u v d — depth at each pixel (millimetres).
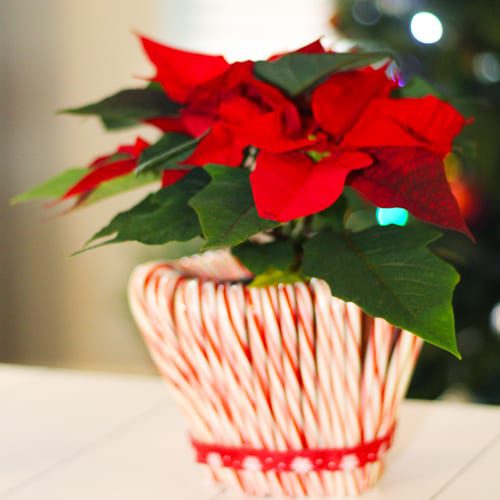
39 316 2900
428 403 1206
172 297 999
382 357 989
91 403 1224
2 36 2719
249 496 1024
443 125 961
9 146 2777
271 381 988
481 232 1756
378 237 961
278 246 995
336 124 970
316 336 980
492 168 1660
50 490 1037
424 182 944
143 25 2705
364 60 935
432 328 906
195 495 1024
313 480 1009
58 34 2729
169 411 1196
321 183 928
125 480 1052
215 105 1000
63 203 2695
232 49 2648
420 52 1694
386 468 1062
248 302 981
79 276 2867
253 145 965
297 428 998
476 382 1766
